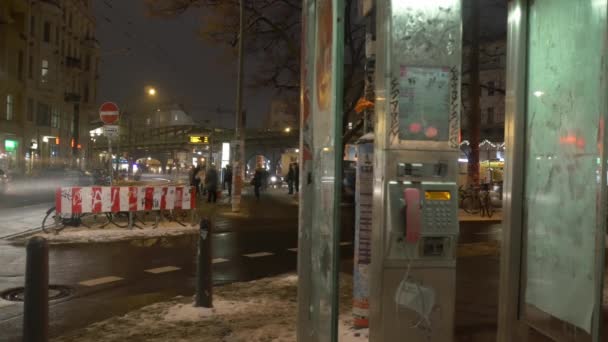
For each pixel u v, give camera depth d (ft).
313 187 13.48
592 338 10.82
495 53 87.04
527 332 13.16
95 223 50.47
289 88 82.33
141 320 20.08
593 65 10.93
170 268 32.17
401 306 12.23
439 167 12.25
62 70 212.02
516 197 13.23
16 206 73.92
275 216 64.85
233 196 69.26
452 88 12.30
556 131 12.12
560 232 11.99
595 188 10.89
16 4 171.01
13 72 170.60
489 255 35.76
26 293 14.16
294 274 29.86
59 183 131.95
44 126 197.47
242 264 34.09
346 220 61.00
